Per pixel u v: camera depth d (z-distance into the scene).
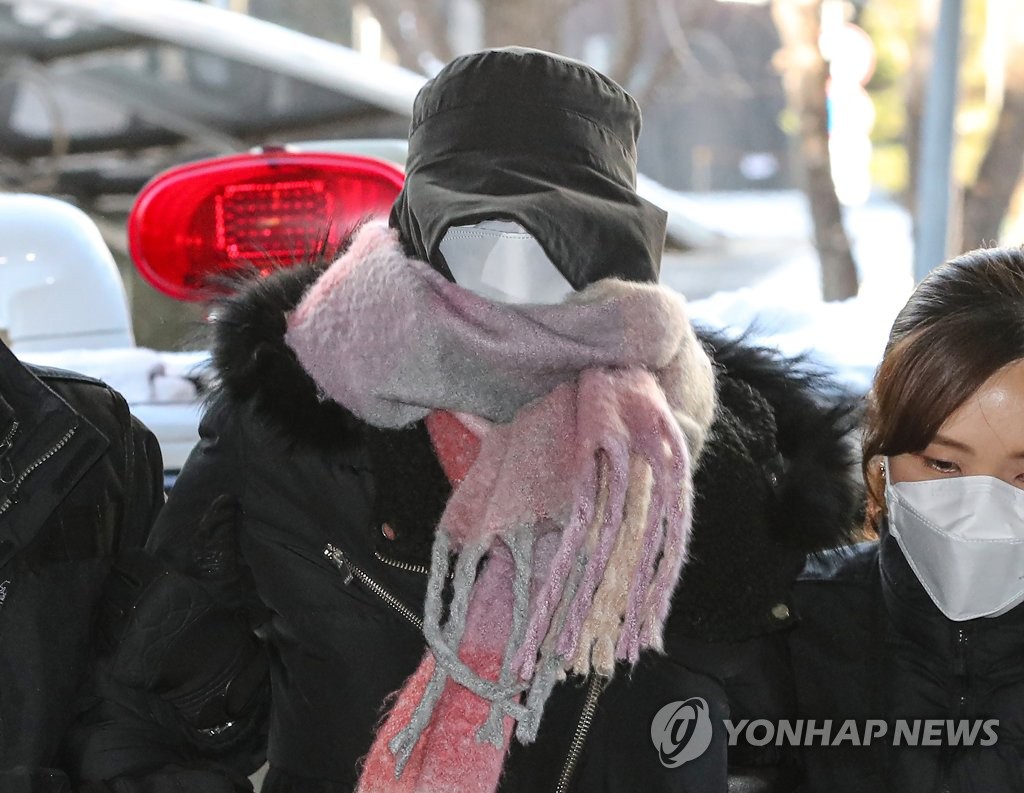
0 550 2.30
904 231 20.05
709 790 2.29
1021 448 2.39
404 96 6.43
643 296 2.21
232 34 6.37
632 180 2.33
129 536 2.55
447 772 2.15
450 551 2.15
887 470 2.56
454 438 2.22
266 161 4.01
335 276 2.28
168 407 3.59
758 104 26.05
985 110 14.32
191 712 2.43
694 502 2.28
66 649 2.38
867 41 16.73
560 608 2.12
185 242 3.96
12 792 2.29
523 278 2.30
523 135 2.21
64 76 6.39
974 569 2.44
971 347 2.36
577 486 2.10
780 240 13.51
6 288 3.81
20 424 2.31
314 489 2.27
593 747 2.27
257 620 2.43
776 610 2.34
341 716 2.26
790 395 2.50
